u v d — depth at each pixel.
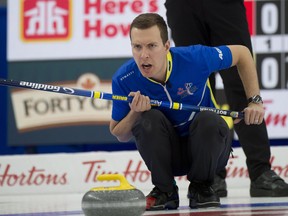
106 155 18.42
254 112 11.34
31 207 12.96
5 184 18.48
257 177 14.67
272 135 19.31
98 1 19.62
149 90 10.97
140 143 10.82
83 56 19.67
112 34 19.62
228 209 11.12
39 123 19.92
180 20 14.33
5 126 20.81
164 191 11.12
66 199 15.74
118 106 11.05
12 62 19.80
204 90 11.31
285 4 19.27
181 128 11.33
